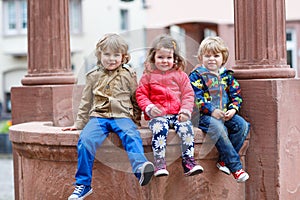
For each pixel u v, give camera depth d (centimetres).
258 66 496
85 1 2358
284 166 487
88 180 431
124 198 453
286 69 491
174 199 456
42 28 604
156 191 450
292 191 498
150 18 2022
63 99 596
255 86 487
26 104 603
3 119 2366
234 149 461
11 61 2403
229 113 466
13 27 2389
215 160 469
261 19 497
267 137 483
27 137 471
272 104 479
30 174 489
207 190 468
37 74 607
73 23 2331
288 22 1942
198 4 1923
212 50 465
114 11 2412
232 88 479
